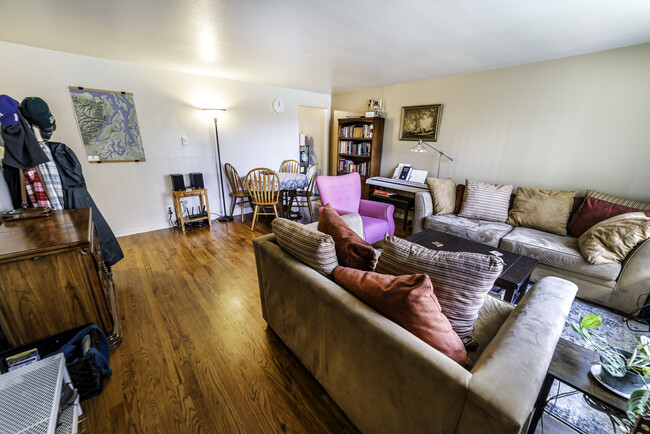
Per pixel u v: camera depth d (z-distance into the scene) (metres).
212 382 1.39
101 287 1.47
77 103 2.84
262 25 1.98
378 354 0.88
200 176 3.62
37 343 1.31
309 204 4.22
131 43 2.40
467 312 0.99
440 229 2.96
